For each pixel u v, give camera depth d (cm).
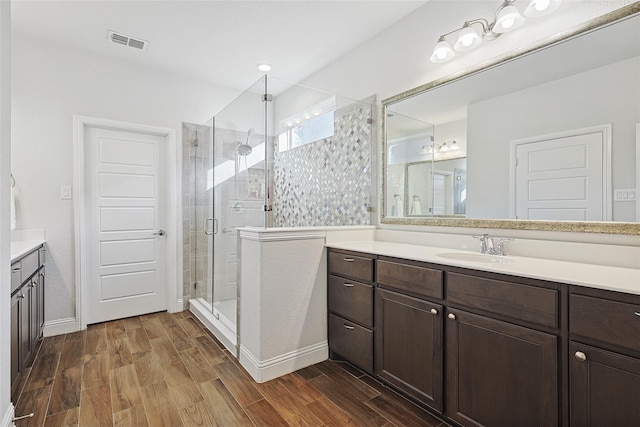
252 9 228
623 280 110
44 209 265
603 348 104
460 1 202
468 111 197
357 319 200
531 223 168
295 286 210
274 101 243
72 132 277
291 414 163
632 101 138
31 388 185
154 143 329
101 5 221
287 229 206
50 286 268
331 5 224
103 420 158
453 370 148
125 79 305
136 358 225
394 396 179
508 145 179
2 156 137
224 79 348
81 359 223
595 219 147
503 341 130
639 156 136
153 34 259
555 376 115
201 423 156
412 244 226
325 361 221
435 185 216
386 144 250
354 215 271
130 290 317
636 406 97
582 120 151
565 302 113
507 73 179
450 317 148
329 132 285
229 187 279
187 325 294
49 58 268
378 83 258
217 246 297
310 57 298
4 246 139
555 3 152
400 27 241
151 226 328
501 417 130
